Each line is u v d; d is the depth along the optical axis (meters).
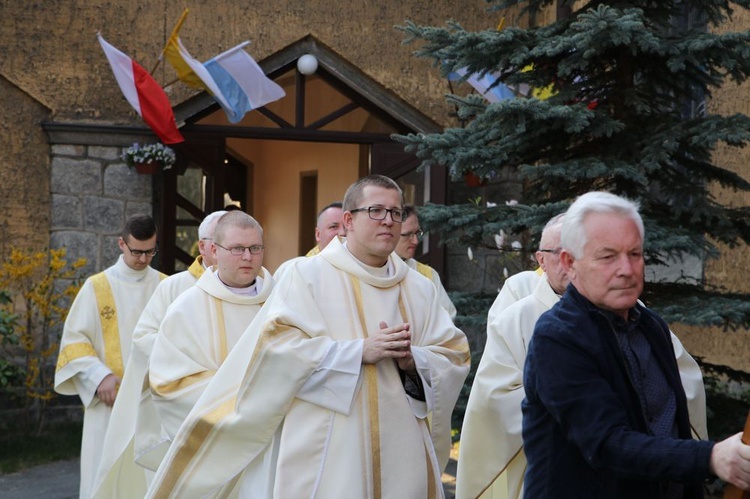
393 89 9.81
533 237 6.26
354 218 3.73
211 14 9.41
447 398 3.74
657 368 2.60
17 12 9.05
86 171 9.20
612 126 5.89
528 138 6.11
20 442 8.50
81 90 9.19
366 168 13.43
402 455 3.59
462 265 10.10
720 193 7.96
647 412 2.54
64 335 6.37
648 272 7.96
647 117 6.23
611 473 2.48
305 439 3.55
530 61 6.21
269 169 16.31
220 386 3.82
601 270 2.51
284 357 3.56
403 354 3.55
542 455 2.58
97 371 6.17
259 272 4.79
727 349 7.95
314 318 3.66
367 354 3.53
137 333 5.41
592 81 6.21
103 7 9.21
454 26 6.23
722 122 5.68
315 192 15.22
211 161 9.66
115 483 5.56
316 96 10.94
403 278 3.88
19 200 9.09
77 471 7.72
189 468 3.78
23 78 9.05
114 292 6.46
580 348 2.48
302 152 15.14
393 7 9.79
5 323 8.33
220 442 3.73
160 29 9.31
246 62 8.98
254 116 11.91
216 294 4.63
